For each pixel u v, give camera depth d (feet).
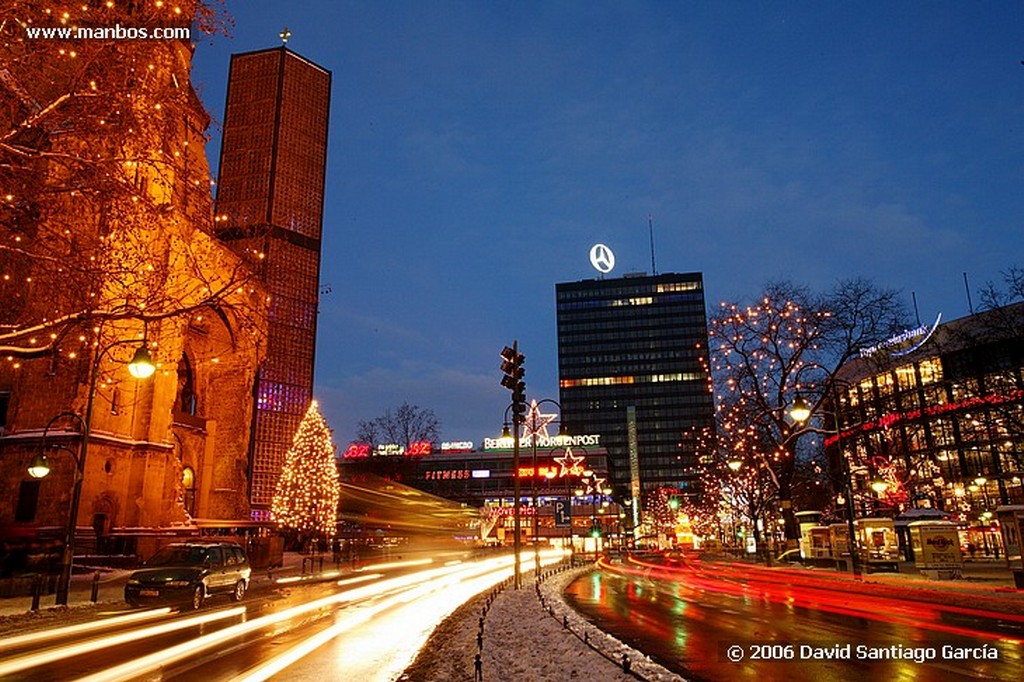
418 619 58.85
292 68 266.77
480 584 106.01
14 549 85.35
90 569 107.86
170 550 69.21
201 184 49.75
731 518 267.80
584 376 636.89
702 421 595.06
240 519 180.45
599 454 449.06
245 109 260.21
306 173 264.72
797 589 92.17
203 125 48.14
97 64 39.93
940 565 98.22
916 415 219.61
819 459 209.15
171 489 139.13
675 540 297.94
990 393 149.38
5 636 47.50
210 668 36.22
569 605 71.51
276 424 245.86
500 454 450.30
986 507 199.82
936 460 217.56
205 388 185.26
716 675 34.83
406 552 240.53
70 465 120.47
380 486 297.53
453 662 37.29
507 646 41.34
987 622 54.70
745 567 149.07
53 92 39.93
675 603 73.31
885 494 202.18
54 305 44.62
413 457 309.42
